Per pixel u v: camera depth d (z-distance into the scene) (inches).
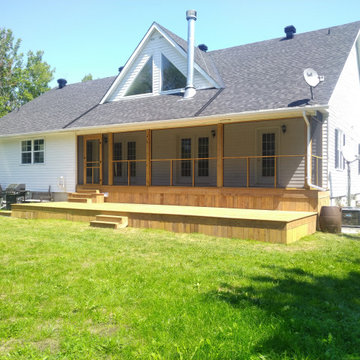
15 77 1469.0
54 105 741.9
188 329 132.4
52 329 133.4
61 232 352.2
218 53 657.0
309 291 175.5
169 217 362.9
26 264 225.0
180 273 204.8
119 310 151.3
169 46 576.7
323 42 542.9
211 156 588.1
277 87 459.2
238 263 229.3
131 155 666.8
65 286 180.9
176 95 554.3
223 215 343.0
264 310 149.2
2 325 135.3
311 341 123.3
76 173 601.9
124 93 624.7
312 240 322.3
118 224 378.3
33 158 664.4
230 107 445.4
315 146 437.4
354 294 174.4
